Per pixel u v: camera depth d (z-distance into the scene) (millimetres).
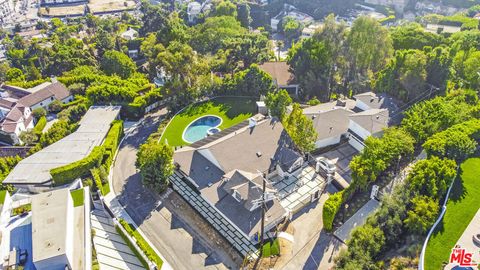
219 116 82062
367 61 89438
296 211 55219
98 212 57125
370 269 42062
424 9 188250
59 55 120812
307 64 91750
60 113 81750
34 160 64562
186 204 57875
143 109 84562
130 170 66562
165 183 59719
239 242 50562
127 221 55031
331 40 91938
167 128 78500
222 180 56344
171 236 52562
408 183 51312
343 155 67375
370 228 45969
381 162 54562
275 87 90000
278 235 51312
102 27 168000
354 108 78188
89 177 63219
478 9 166875
